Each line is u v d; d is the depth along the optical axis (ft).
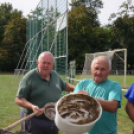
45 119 8.60
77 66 122.62
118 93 6.88
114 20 120.37
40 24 37.58
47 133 8.73
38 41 40.11
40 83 8.50
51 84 8.80
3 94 31.78
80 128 5.11
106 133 7.04
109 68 7.13
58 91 9.13
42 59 8.34
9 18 134.62
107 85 7.18
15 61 123.13
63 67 26.94
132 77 79.61
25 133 6.28
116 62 59.82
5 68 128.77
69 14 120.26
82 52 117.08
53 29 28.12
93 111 5.49
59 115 5.24
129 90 7.16
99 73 7.04
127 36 117.60
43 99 8.51
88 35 116.88
